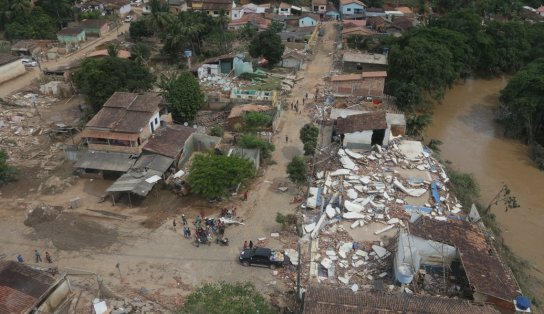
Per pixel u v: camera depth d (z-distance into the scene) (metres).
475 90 96.75
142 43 105.81
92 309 36.16
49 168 58.22
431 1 150.38
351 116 65.56
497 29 104.19
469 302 33.09
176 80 69.12
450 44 91.50
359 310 31.75
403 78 83.69
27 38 110.19
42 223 47.50
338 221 47.34
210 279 40.25
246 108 71.00
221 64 92.00
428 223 41.31
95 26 116.62
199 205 50.81
